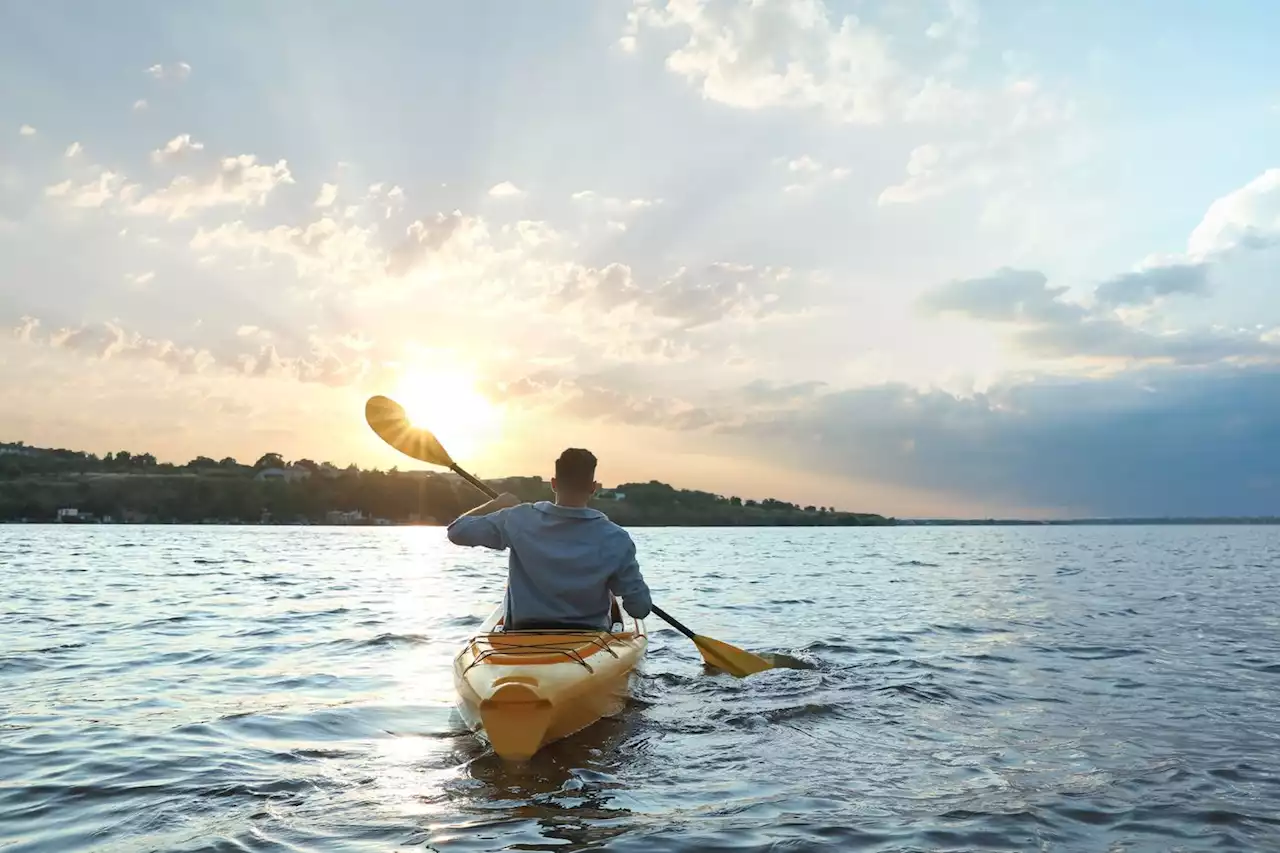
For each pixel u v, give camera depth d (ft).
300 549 108.78
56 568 61.11
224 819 10.48
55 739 14.25
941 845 9.67
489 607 36.06
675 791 11.70
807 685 19.36
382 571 63.62
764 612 35.78
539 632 15.93
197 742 14.11
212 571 60.54
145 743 14.01
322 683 19.20
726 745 14.16
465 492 404.16
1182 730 15.28
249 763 12.90
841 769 12.80
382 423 21.98
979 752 13.78
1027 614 35.04
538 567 16.14
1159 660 23.04
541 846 9.60
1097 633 28.76
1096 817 10.62
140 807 10.91
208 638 26.30
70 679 19.67
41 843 9.71
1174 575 63.72
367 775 12.32
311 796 11.37
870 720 16.01
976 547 139.64
